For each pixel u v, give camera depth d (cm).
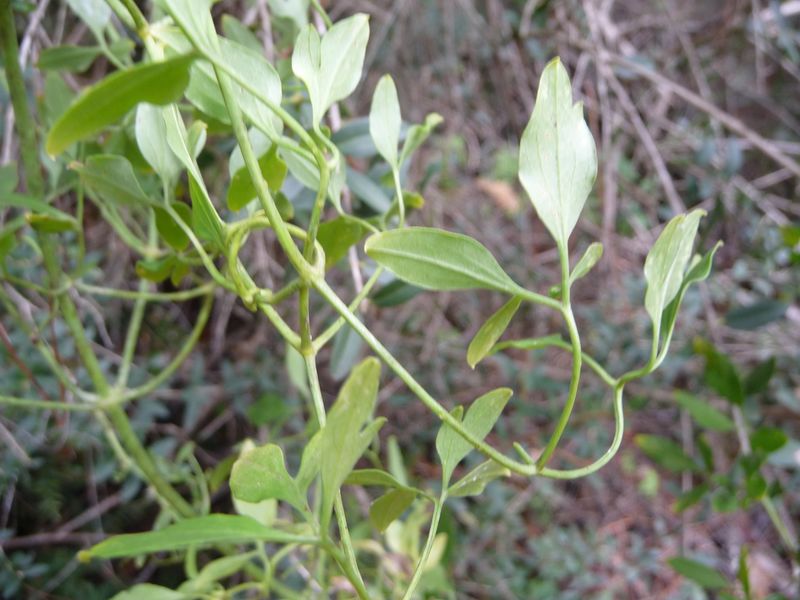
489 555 67
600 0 76
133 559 52
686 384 84
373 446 45
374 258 14
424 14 72
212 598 24
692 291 77
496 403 16
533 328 78
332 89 16
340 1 56
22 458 41
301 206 27
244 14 37
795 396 76
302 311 15
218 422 56
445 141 73
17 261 37
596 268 79
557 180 14
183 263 23
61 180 27
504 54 75
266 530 13
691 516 80
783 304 50
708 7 92
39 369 40
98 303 48
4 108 37
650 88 82
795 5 78
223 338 57
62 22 37
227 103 13
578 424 76
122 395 31
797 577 38
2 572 43
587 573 70
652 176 82
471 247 14
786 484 76
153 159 19
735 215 77
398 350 66
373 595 37
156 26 15
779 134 96
